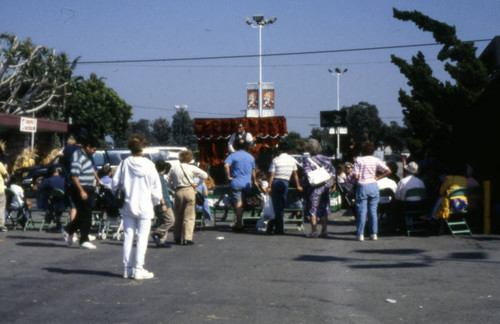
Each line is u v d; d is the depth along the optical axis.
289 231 14.59
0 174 14.20
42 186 14.27
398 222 13.84
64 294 6.93
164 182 11.33
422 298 6.86
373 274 8.43
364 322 5.79
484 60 23.77
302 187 14.66
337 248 11.29
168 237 13.32
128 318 5.84
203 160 19.42
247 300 6.71
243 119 19.17
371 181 12.56
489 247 11.03
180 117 125.81
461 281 7.86
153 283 7.69
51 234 13.59
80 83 74.31
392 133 122.25
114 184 8.02
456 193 12.76
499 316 6.02
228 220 17.16
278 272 8.59
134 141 8.02
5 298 6.68
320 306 6.45
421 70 22.55
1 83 51.59
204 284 7.65
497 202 15.10
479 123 16.73
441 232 13.21
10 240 12.28
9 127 39.19
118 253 10.52
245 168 14.18
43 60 53.44
